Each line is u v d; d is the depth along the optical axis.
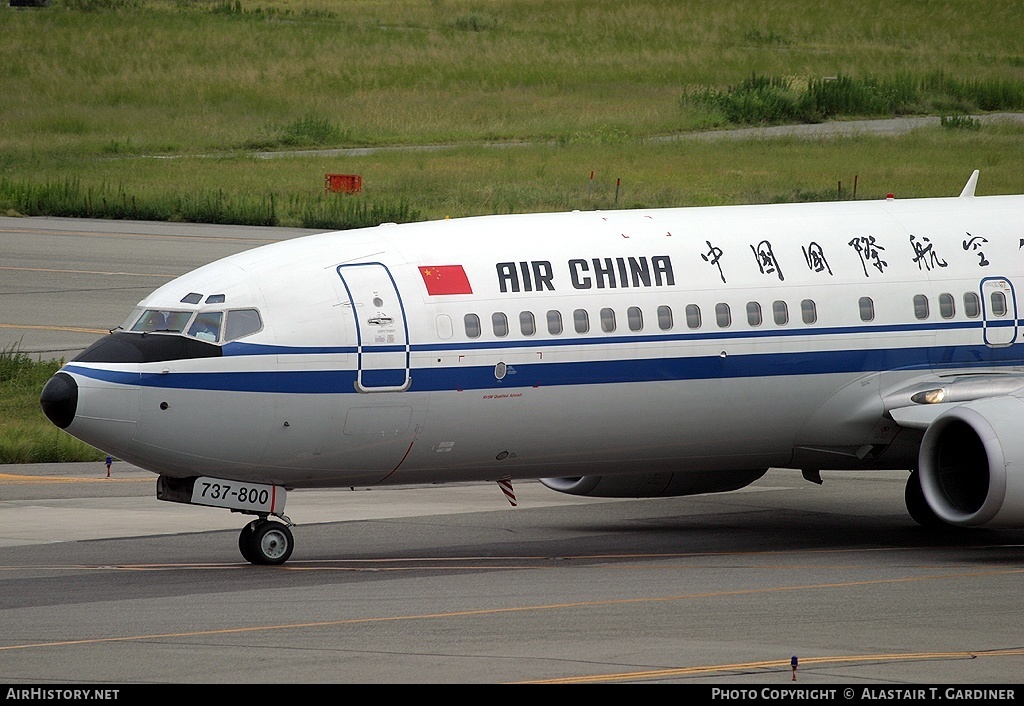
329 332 79.31
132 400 76.44
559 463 85.81
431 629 64.00
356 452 80.69
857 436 90.75
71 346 155.38
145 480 112.62
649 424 85.81
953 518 82.31
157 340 78.25
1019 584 75.44
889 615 67.31
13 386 140.25
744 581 76.19
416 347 80.38
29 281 189.50
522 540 91.00
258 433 78.50
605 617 66.62
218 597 71.38
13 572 78.62
